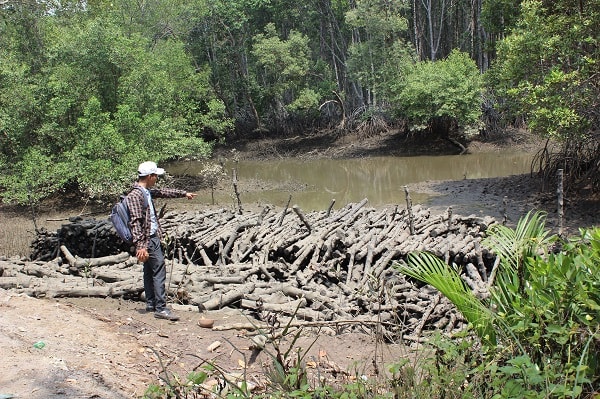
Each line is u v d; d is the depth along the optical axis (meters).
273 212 13.14
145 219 6.61
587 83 14.88
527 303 4.16
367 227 10.85
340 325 6.62
